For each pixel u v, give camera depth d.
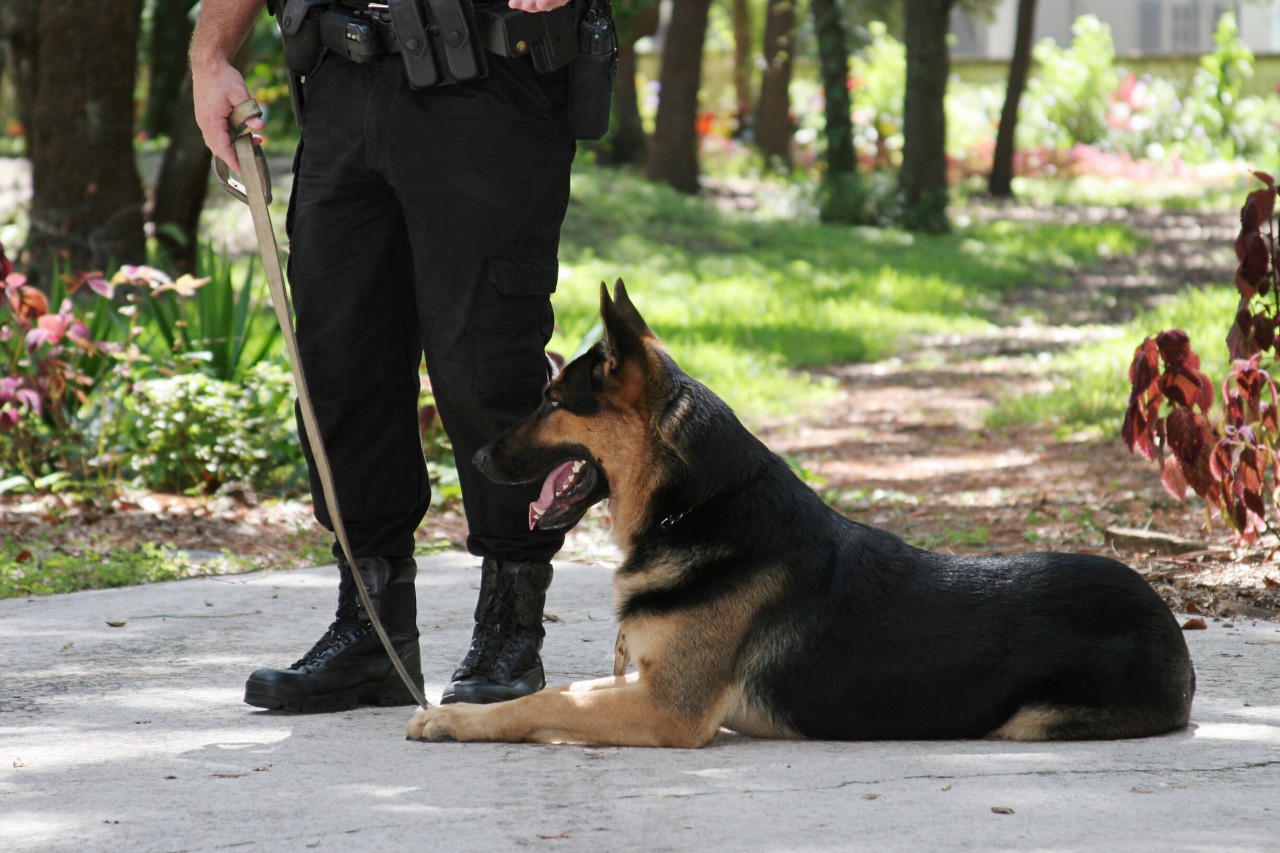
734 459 6.24
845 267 38.22
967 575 6.25
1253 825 4.80
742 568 6.12
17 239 29.30
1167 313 25.05
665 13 77.94
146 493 13.73
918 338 29.73
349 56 6.41
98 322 15.19
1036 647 6.05
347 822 4.91
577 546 12.05
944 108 46.00
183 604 9.44
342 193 6.59
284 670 6.72
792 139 61.00
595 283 32.81
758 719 6.17
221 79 6.66
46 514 12.77
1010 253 41.00
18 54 24.55
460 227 6.43
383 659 6.86
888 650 6.06
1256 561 10.17
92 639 8.34
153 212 24.38
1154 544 11.12
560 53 6.45
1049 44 66.56
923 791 5.23
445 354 6.62
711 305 31.75
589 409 6.25
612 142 51.56
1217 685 7.05
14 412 13.35
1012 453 17.72
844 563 6.21
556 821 4.90
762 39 66.50
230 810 5.06
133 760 5.79
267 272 6.52
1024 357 26.50
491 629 6.82
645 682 6.08
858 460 17.98
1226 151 63.06
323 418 6.79
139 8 20.45
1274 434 9.61
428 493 7.05
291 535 12.51
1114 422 18.34
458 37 6.23
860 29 62.94
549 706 6.07
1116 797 5.14
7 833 4.84
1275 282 9.69
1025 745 5.97
